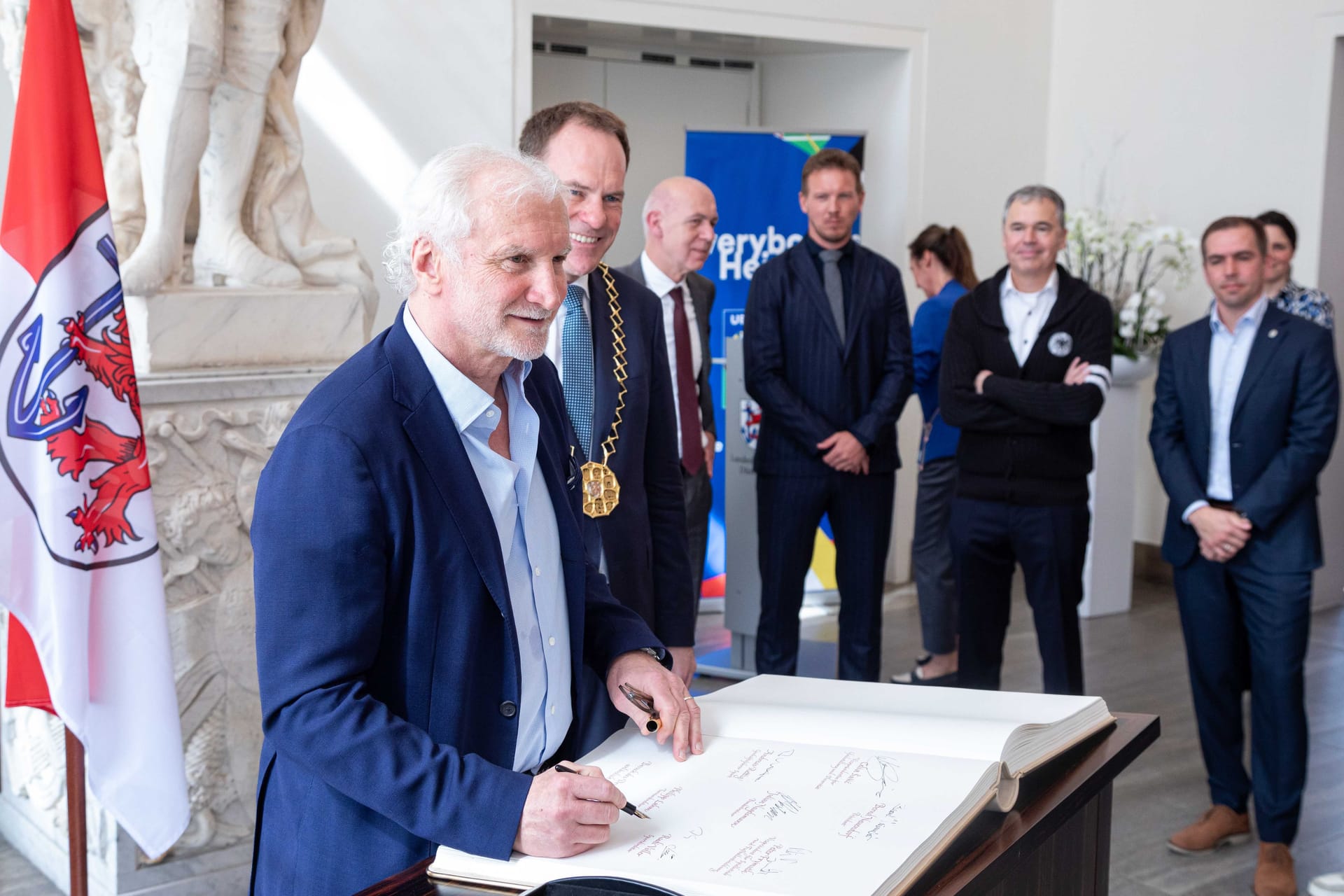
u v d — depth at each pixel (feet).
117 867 8.80
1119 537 18.02
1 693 10.05
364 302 9.89
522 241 3.87
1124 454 17.89
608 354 6.68
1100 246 18.31
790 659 12.75
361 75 15.30
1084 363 10.82
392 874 3.92
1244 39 18.47
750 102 20.84
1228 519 9.63
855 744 4.00
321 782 4.07
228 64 8.91
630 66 19.65
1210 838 10.32
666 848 3.37
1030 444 10.94
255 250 9.27
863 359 12.35
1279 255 13.71
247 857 9.30
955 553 11.53
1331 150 17.62
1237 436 9.76
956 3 19.74
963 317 11.28
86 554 7.07
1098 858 4.70
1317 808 11.27
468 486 4.13
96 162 7.00
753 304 12.43
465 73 15.96
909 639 16.93
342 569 3.82
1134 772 12.09
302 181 9.72
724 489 18.08
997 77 20.40
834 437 12.01
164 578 8.72
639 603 6.70
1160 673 15.24
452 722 4.09
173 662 8.56
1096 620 17.75
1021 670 15.17
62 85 6.86
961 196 20.26
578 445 6.52
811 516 12.41
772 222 17.53
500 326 3.97
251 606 9.20
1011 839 3.63
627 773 3.90
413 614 4.03
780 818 3.49
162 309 8.65
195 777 9.02
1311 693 14.65
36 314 6.87
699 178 17.20
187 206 8.79
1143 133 19.86
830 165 12.15
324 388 4.05
